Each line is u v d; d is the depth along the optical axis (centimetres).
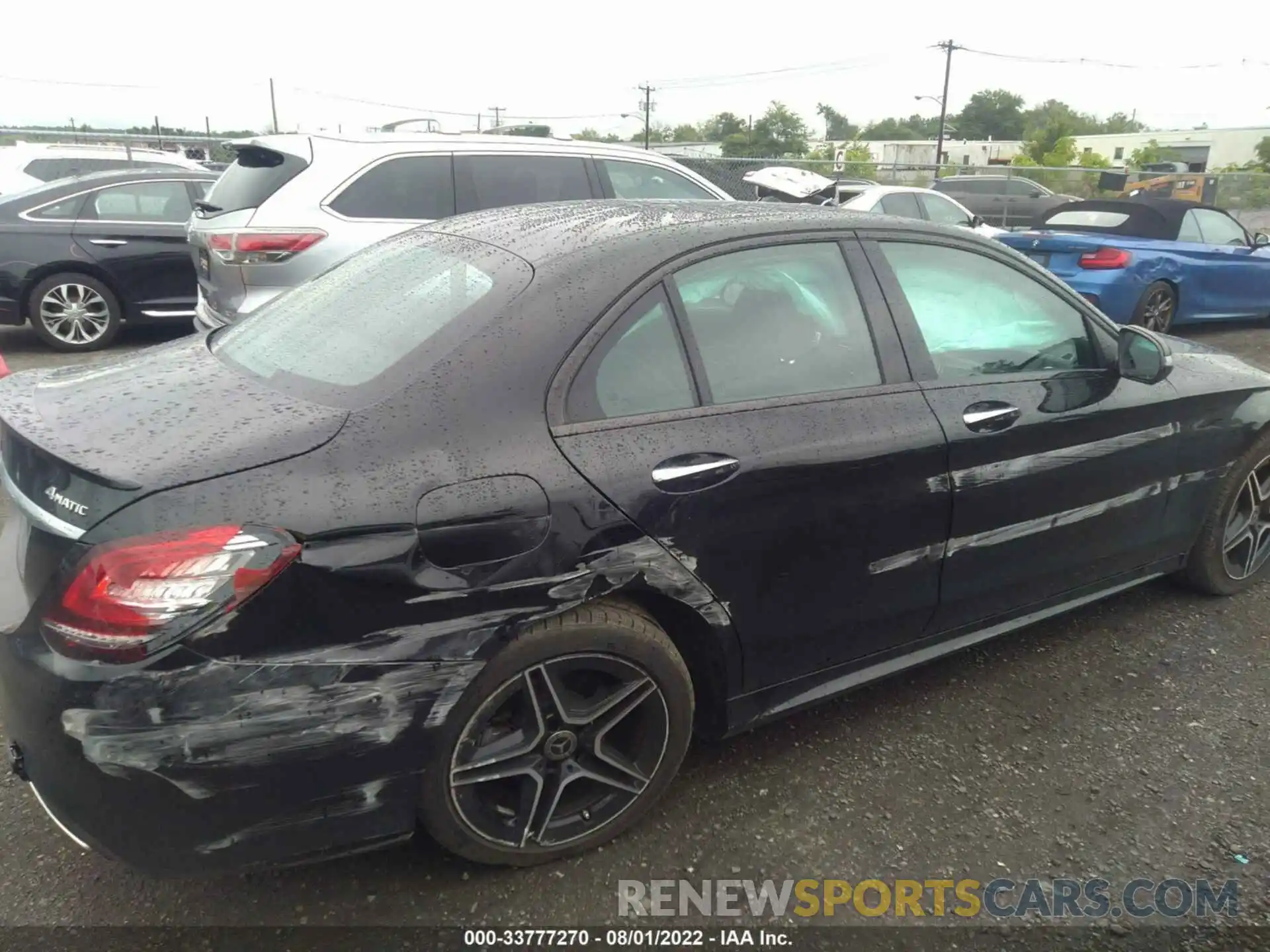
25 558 190
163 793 182
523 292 225
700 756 282
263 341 254
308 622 185
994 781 272
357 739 195
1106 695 317
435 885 231
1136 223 903
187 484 181
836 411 254
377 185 568
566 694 226
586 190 629
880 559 265
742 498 234
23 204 778
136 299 827
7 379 248
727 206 286
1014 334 302
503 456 204
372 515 189
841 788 268
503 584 203
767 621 250
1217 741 292
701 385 237
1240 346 912
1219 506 364
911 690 319
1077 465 304
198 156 1881
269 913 221
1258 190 2331
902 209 1140
